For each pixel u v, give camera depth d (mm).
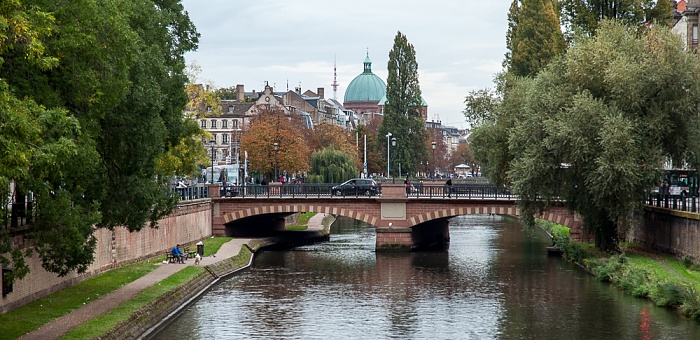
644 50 65562
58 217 35844
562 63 69312
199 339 44406
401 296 58781
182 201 80875
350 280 66625
